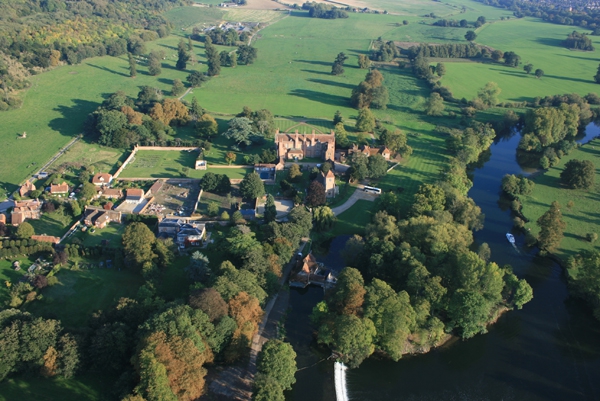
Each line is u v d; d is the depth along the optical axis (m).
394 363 134.38
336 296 138.75
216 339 123.06
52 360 116.50
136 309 131.00
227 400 117.75
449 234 164.12
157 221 189.88
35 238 172.50
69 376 117.31
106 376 119.88
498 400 125.12
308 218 184.75
